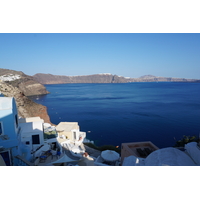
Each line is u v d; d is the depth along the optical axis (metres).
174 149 7.68
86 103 105.94
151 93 166.00
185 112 71.62
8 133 10.35
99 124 57.62
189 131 49.09
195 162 7.55
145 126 54.38
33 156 14.09
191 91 179.25
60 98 138.25
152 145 14.41
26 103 69.56
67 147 18.02
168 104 92.88
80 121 62.06
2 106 10.12
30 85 179.50
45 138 19.62
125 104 98.12
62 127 29.44
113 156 15.87
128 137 45.53
